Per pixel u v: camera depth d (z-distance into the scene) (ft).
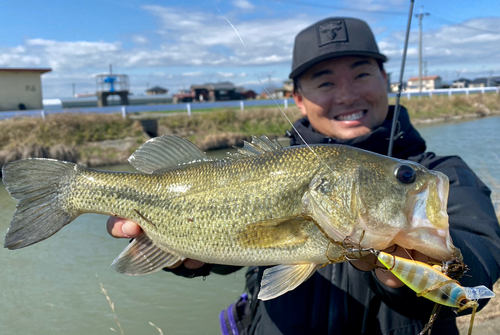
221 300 3.35
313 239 1.50
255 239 1.56
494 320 2.23
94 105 31.40
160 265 1.73
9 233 1.74
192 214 1.65
